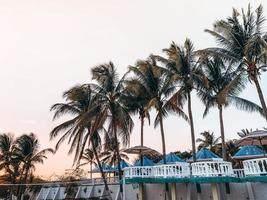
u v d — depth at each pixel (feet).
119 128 92.94
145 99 103.71
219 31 79.10
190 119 89.10
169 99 96.12
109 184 114.62
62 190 134.31
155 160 155.22
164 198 83.61
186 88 92.38
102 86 99.25
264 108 69.56
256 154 84.64
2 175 159.53
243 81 75.51
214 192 69.15
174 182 73.36
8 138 161.07
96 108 91.76
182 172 72.69
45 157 161.07
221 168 66.08
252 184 70.59
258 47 71.36
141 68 102.22
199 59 91.09
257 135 71.56
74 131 97.40
